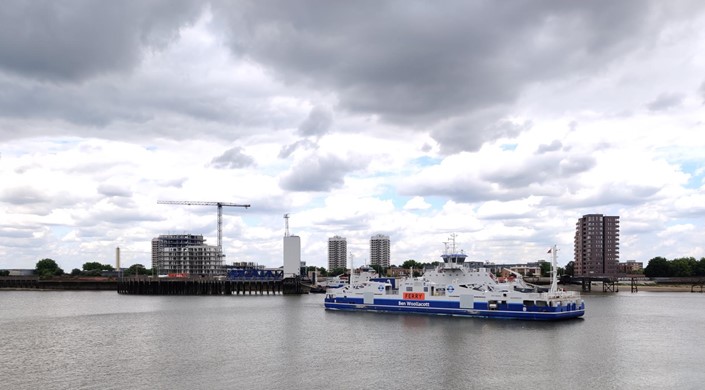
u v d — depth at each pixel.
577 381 72.19
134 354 91.50
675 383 71.25
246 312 162.75
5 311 170.50
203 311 167.25
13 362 85.38
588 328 118.81
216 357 88.50
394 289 159.25
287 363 83.75
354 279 186.88
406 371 78.06
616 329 117.75
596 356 87.75
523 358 86.25
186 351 94.00
